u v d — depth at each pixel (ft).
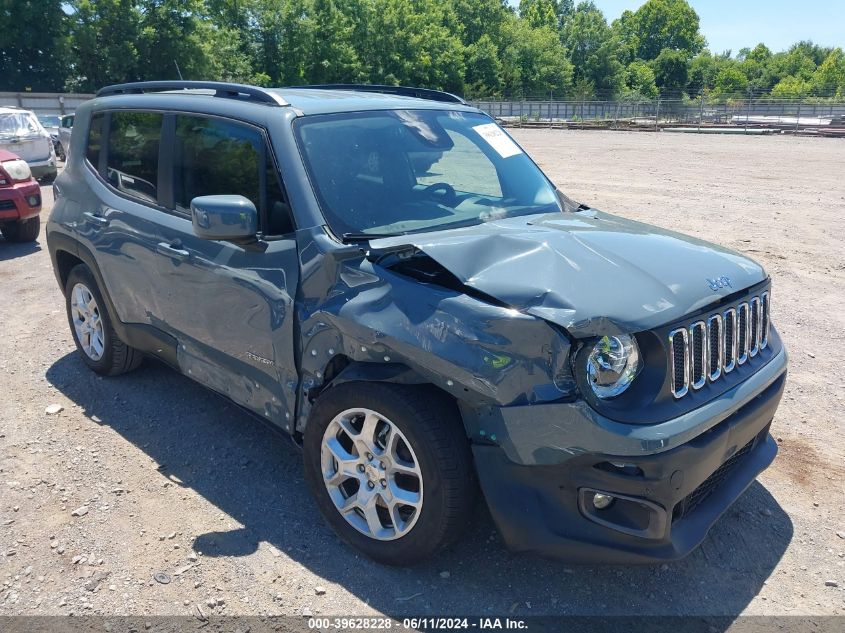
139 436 14.23
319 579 10.17
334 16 198.90
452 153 12.96
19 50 156.35
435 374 9.15
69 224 16.02
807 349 19.57
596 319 8.53
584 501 8.82
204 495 12.23
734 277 10.18
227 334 12.25
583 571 10.41
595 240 10.35
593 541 8.83
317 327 10.46
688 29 445.78
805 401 16.33
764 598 9.98
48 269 27.35
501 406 8.82
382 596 9.85
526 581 10.17
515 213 12.36
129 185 14.62
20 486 12.41
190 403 15.67
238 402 12.57
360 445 10.16
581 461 8.60
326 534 11.18
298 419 11.35
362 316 9.81
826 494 12.57
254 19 196.75
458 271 9.29
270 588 9.98
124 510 11.76
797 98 204.03
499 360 8.74
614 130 139.44
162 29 162.40
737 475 10.57
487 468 9.18
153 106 14.24
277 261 11.13
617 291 8.96
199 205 10.66
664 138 111.24
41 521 11.44
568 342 8.51
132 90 15.71
